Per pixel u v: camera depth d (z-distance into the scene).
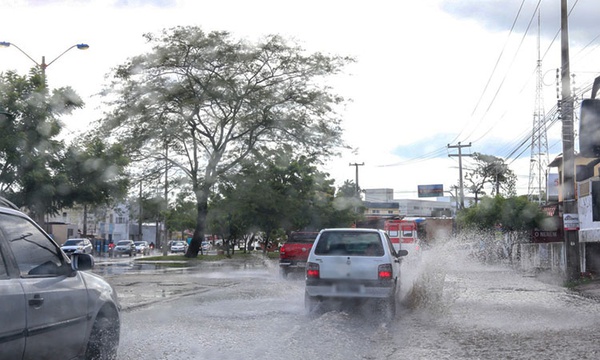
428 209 127.31
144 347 8.16
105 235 82.38
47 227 40.94
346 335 9.24
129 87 36.09
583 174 13.01
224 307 12.75
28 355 5.04
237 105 37.12
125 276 23.48
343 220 48.22
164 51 35.41
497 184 58.97
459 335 9.53
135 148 36.47
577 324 10.81
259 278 22.31
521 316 11.80
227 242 50.88
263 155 38.94
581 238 24.56
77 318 5.82
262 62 36.91
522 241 37.44
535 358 7.82
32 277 5.30
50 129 20.11
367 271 11.20
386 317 11.16
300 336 9.02
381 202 108.31
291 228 47.06
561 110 20.47
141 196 38.34
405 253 13.31
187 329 9.67
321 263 11.38
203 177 39.34
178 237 124.19
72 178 21.22
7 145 19.05
